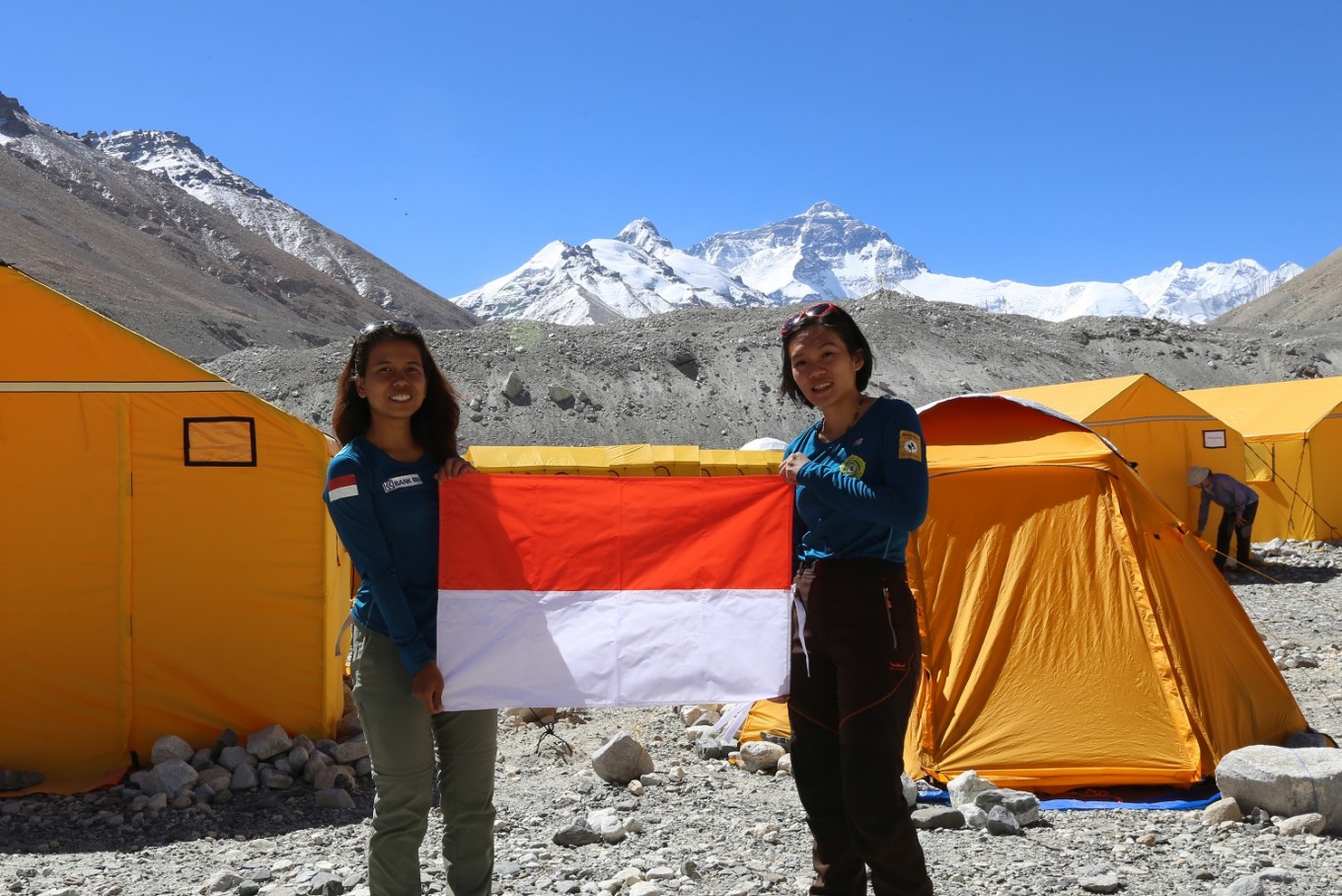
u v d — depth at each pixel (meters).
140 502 7.47
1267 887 4.65
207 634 7.51
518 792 6.66
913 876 3.51
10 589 7.30
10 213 177.62
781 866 5.06
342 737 7.93
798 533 4.01
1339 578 16.09
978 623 7.11
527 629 3.86
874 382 50.44
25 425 7.35
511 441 40.00
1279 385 23.22
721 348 48.56
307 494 7.63
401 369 3.71
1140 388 17.94
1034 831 5.68
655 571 3.96
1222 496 16.84
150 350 7.49
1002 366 53.25
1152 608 6.90
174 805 6.52
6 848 5.82
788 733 7.52
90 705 7.34
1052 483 7.41
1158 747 6.50
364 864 5.30
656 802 6.28
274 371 43.62
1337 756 5.90
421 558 3.81
